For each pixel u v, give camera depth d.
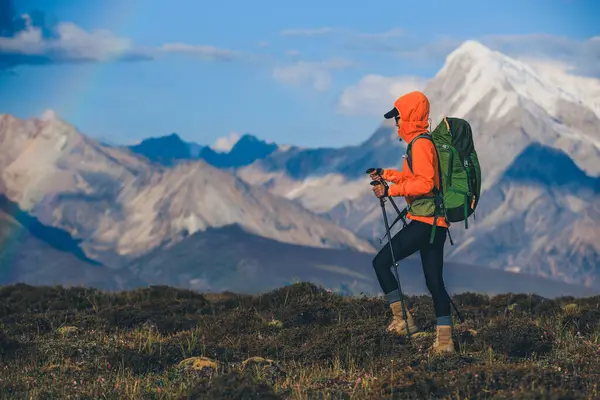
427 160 12.71
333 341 13.95
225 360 13.73
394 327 14.12
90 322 17.92
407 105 13.10
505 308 19.02
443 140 12.95
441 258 13.15
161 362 13.55
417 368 12.00
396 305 13.84
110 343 15.25
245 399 10.41
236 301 20.50
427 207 12.90
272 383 11.95
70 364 13.59
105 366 13.34
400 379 11.12
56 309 20.36
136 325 17.91
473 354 13.23
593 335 14.55
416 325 15.02
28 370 13.16
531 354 13.42
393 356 13.14
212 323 16.83
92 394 11.47
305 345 14.23
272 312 17.92
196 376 12.38
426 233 12.99
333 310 17.81
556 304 19.56
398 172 13.39
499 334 13.82
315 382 11.96
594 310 16.56
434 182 12.79
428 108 13.22
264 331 16.22
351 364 13.02
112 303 21.11
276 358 13.95
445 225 12.88
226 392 10.56
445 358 12.42
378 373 12.25
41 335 16.61
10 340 14.78
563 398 9.89
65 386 11.91
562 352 13.38
